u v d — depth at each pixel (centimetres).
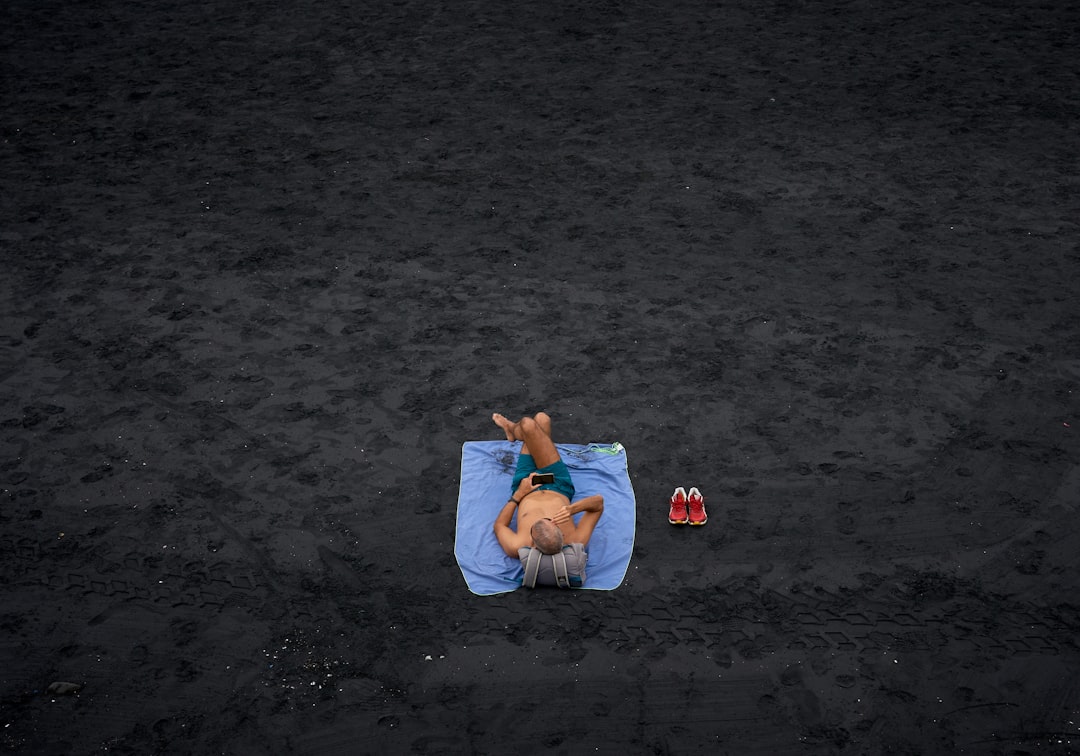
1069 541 533
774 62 1183
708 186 911
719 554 533
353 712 449
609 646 480
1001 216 850
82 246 821
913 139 990
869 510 558
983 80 1119
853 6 1366
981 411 630
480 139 1004
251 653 477
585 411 640
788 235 832
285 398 654
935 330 708
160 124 1035
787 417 632
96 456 603
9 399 649
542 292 762
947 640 478
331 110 1068
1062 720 438
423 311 742
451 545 543
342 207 884
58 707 450
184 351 698
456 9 1370
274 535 547
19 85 1122
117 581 516
